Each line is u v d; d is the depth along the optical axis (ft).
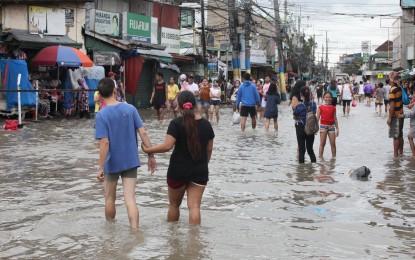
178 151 25.54
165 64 139.44
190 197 25.86
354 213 29.22
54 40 94.48
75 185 36.09
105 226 25.81
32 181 37.40
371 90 159.74
